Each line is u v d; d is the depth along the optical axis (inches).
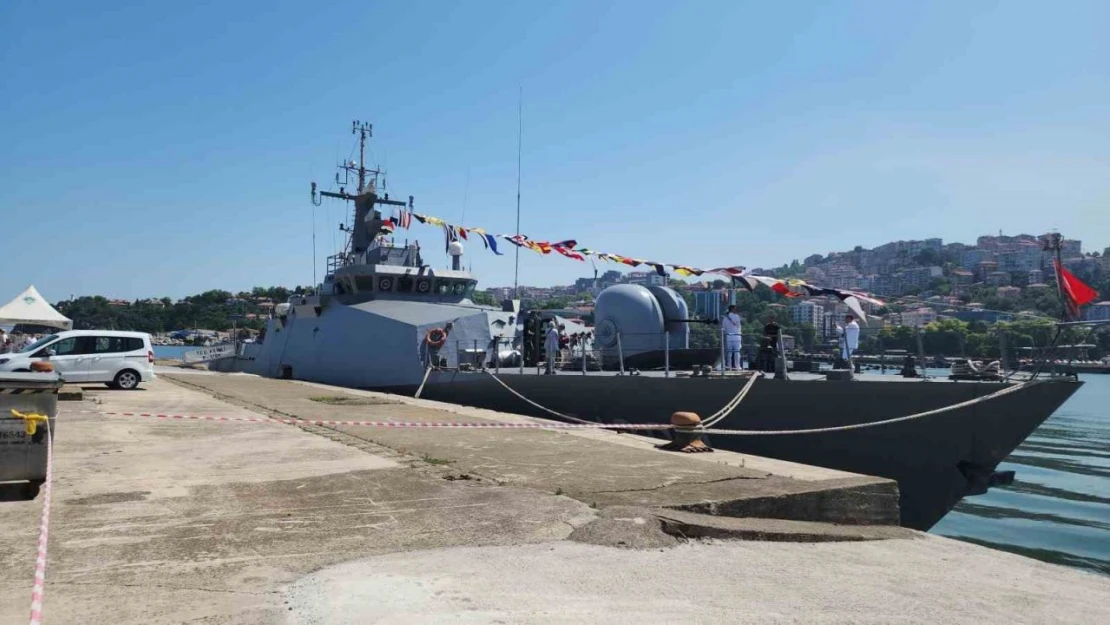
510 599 156.2
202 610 147.3
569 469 303.0
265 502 243.8
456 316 724.7
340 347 797.9
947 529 498.0
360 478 283.0
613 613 149.4
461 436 403.2
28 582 163.2
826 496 261.6
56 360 661.3
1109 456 776.3
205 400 611.5
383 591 159.3
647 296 615.5
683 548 203.0
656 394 497.4
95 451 347.3
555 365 644.7
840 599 164.6
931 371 476.4
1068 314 398.6
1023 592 178.4
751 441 455.8
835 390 419.5
